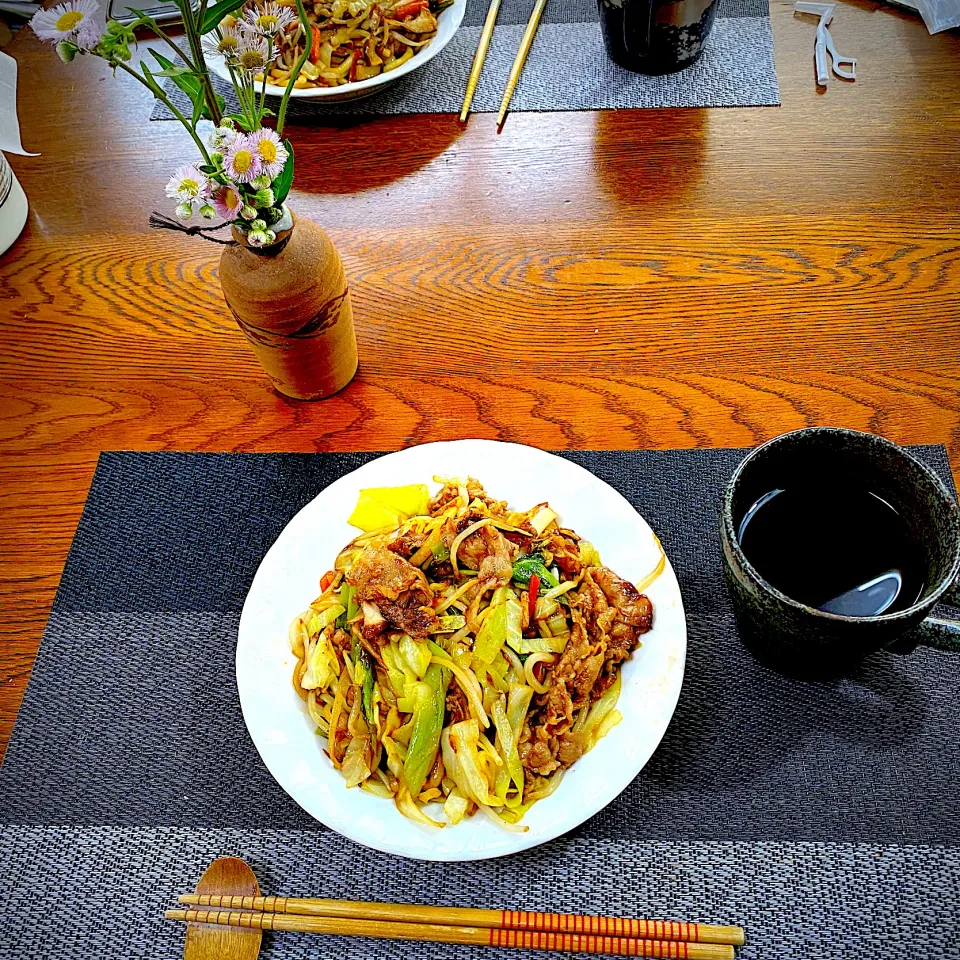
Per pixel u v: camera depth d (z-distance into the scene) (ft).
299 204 2.09
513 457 1.56
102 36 1.30
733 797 1.36
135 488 1.72
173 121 2.25
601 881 1.31
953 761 1.37
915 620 1.16
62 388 1.86
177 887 1.34
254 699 1.38
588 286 1.92
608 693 1.38
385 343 1.87
